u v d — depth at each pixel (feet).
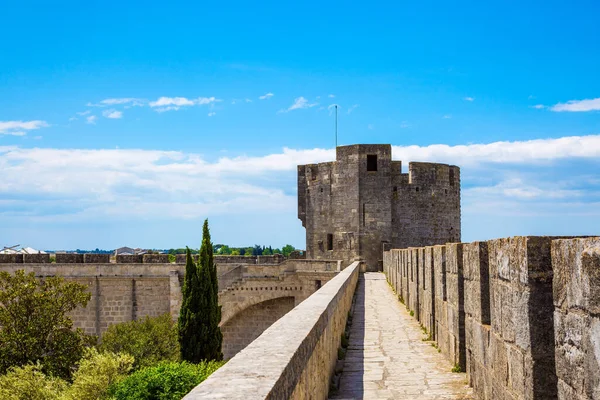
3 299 127.24
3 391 100.12
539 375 26.03
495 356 32.73
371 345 60.54
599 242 19.13
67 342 127.95
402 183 222.48
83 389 102.73
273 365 21.42
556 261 23.25
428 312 66.54
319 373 34.63
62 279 137.28
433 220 225.97
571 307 21.62
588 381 19.97
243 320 193.26
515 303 28.30
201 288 132.05
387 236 221.05
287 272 188.24
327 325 41.29
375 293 128.98
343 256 225.56
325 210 232.73
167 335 144.87
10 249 261.85
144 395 88.07
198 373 92.79
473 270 39.50
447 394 39.83
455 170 234.58
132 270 184.85
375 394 40.42
